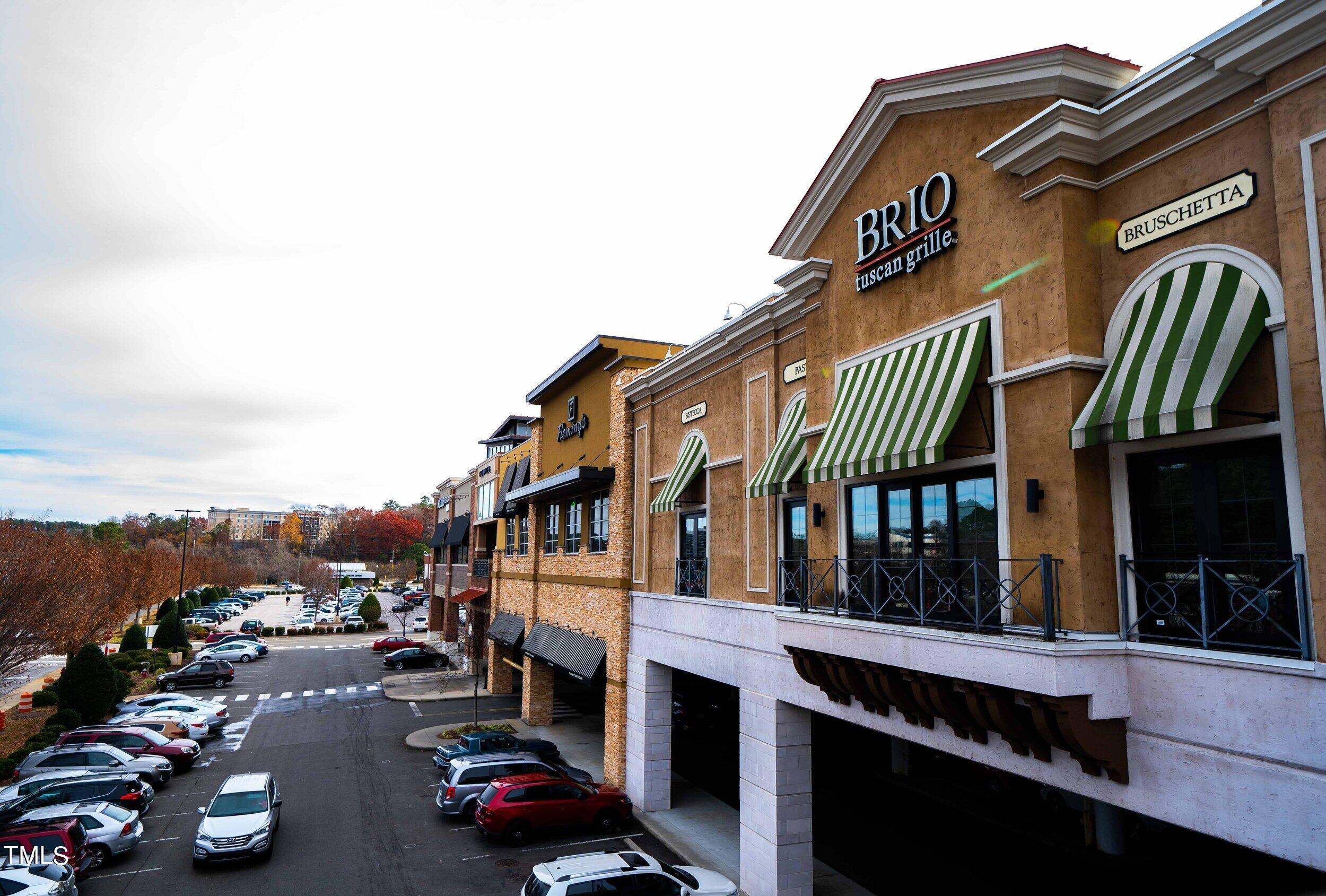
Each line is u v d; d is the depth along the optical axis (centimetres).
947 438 962
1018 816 1966
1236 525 720
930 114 1080
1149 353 761
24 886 1343
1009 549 902
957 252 1020
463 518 5172
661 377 2094
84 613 3472
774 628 1465
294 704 3656
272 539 18950
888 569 1127
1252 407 704
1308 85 671
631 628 2252
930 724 1052
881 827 1953
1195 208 771
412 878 1645
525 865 1720
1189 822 723
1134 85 824
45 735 2619
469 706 3600
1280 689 657
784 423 1517
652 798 2091
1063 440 836
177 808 2130
